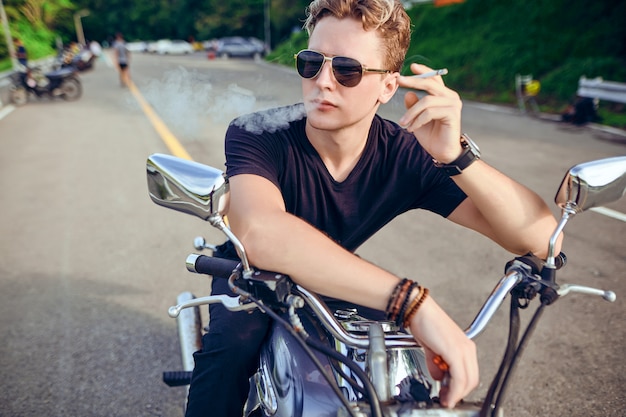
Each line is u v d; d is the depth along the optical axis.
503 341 3.05
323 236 1.20
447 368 1.11
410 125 1.25
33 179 6.34
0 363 2.85
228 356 1.51
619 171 1.22
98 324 3.23
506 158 7.15
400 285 1.12
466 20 18.58
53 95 13.34
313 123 1.37
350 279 1.14
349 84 1.31
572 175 1.21
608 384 2.68
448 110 1.22
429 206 1.66
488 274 3.83
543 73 14.23
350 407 1.05
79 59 19.62
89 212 5.16
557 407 2.53
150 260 4.10
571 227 4.73
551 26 15.32
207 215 1.12
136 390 2.66
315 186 1.53
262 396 1.43
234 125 1.51
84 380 2.73
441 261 4.06
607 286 3.65
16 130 9.71
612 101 10.87
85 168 6.79
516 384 2.69
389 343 1.21
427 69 1.23
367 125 1.46
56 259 4.12
